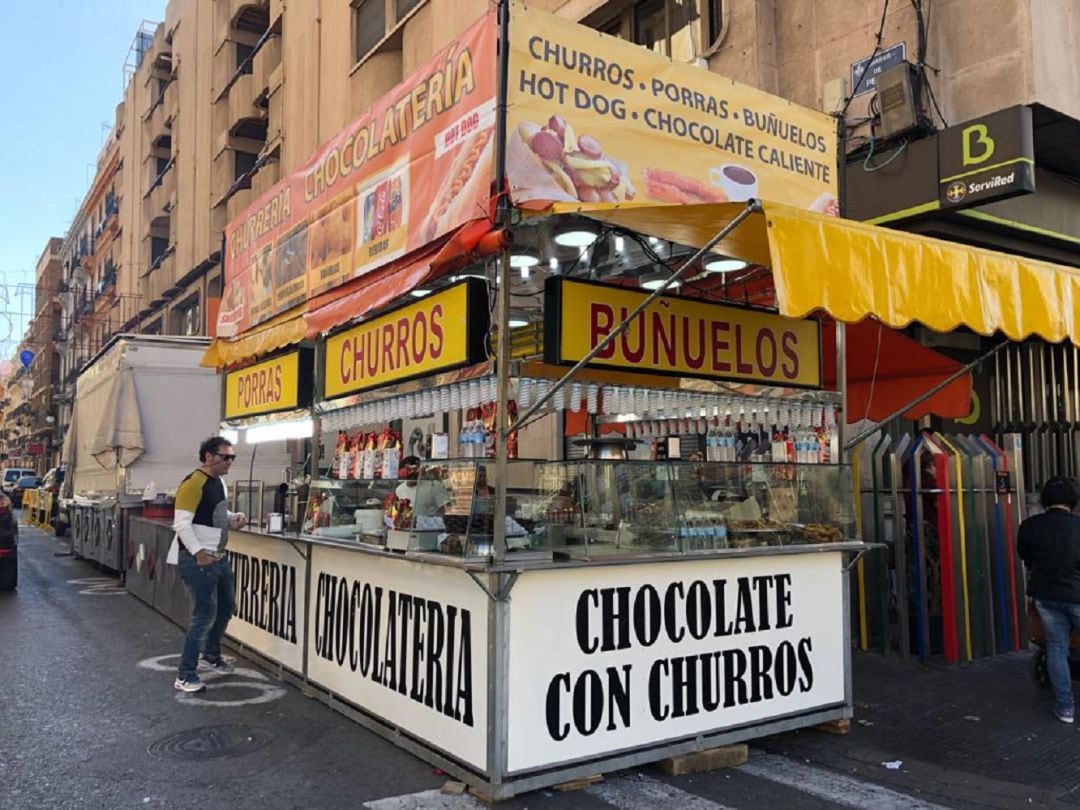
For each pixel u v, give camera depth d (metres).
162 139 36.06
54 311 63.84
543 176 4.30
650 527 4.64
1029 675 6.66
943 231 7.93
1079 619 5.39
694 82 5.19
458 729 4.30
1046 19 7.41
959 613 7.10
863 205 8.14
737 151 5.42
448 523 4.54
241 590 7.38
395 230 5.37
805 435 5.70
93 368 14.42
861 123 8.18
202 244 28.31
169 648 7.64
